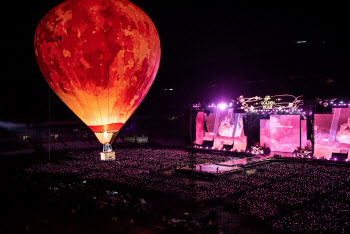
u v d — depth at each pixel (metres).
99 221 34.97
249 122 79.19
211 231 32.28
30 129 95.31
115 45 26.69
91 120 30.67
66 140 94.50
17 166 65.88
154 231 32.22
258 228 32.72
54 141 92.50
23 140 89.56
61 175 55.25
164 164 65.19
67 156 75.88
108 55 26.70
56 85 29.14
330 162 62.81
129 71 28.19
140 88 30.23
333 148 64.81
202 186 48.28
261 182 47.59
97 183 49.50
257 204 36.75
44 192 46.22
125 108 30.69
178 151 85.75
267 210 35.22
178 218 35.75
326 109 70.00
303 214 33.84
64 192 44.53
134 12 27.92
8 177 56.62
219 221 34.88
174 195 43.75
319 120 66.62
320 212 34.62
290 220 32.25
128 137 102.88
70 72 27.42
